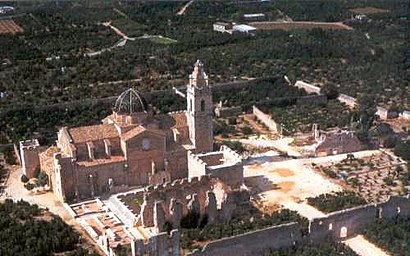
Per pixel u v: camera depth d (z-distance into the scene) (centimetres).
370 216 13138
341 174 15875
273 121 19725
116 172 14912
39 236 12350
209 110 15912
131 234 12769
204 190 13775
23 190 15125
